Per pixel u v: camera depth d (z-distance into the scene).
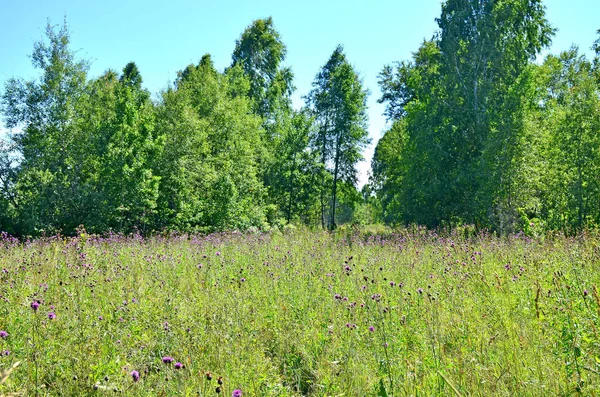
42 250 12.37
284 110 46.22
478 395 3.85
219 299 6.58
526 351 4.64
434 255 11.12
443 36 31.31
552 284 6.59
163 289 7.46
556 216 22.17
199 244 14.95
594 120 21.39
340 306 6.38
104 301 6.54
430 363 4.57
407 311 6.21
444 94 29.91
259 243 14.98
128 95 27.56
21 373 4.15
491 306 6.21
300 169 43.19
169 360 4.23
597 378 3.81
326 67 46.94
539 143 24.14
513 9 28.98
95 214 26.02
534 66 25.38
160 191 28.19
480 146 27.44
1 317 5.44
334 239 16.53
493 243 12.67
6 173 27.45
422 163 29.83
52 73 28.11
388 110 42.53
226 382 4.15
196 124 30.00
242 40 45.34
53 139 27.88
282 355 5.31
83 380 4.14
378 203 51.59
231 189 28.61
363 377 4.43
